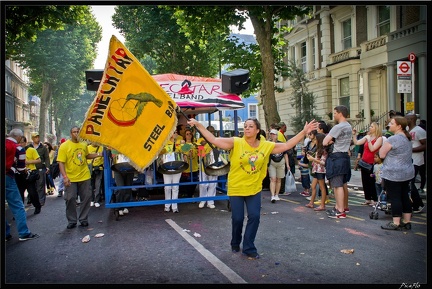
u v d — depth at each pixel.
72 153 6.91
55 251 5.50
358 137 11.09
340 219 7.04
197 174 8.87
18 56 32.53
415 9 15.74
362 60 18.47
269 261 4.76
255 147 4.73
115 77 5.72
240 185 4.79
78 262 4.95
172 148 7.46
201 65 27.55
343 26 21.12
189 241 5.74
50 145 12.30
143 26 26.48
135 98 5.80
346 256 4.90
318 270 4.43
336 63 20.44
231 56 18.81
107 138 5.79
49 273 4.55
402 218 6.33
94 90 7.59
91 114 5.71
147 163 5.86
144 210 8.41
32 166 9.17
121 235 6.29
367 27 18.70
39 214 8.75
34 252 5.49
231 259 4.86
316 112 22.86
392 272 4.32
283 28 19.05
